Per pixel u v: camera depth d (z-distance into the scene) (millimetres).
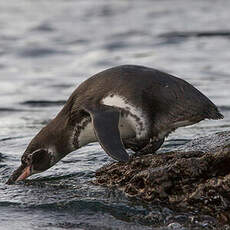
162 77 16422
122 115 15969
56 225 13508
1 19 56000
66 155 18453
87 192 15430
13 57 41781
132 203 14492
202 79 33500
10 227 13367
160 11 59688
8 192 15906
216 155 14320
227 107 26797
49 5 64562
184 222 13523
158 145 16297
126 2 65750
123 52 42500
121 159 14297
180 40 45844
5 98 30562
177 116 16047
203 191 13859
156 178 14430
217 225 13328
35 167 17234
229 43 44156
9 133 23328
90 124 16438
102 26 52688
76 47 44531
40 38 47688
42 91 32031
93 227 13375
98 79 16672
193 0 65812
